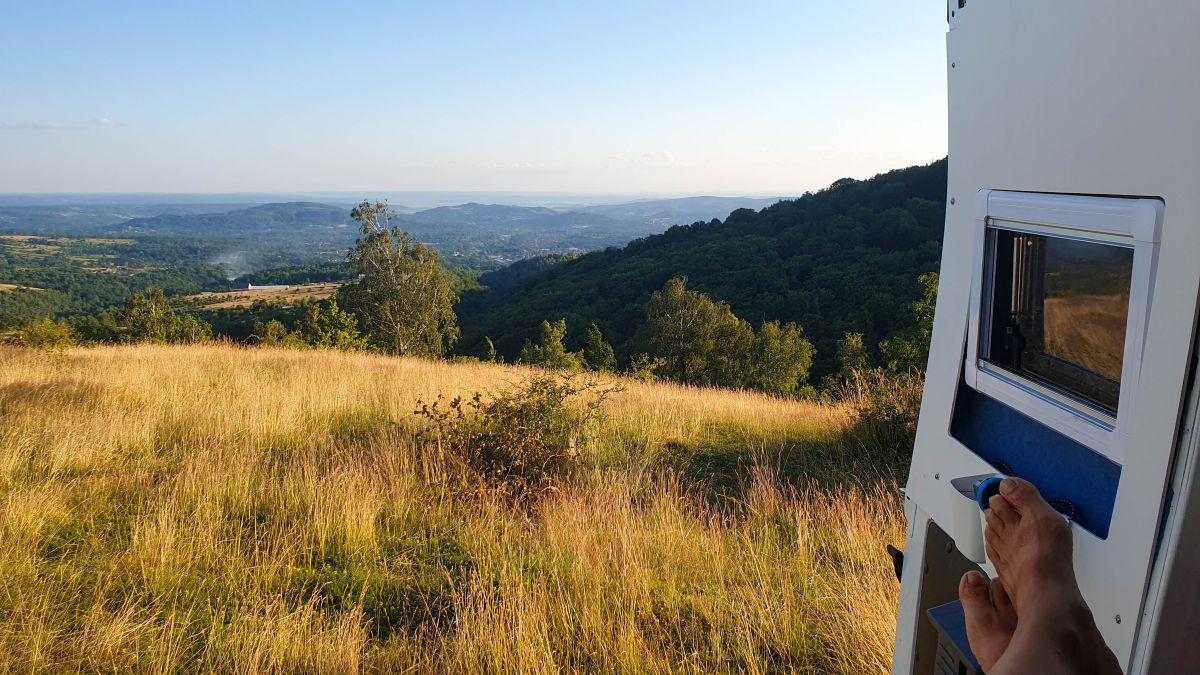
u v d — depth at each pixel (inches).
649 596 138.3
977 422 55.3
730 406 358.0
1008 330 50.5
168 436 250.2
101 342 834.2
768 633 123.3
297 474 202.5
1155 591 35.5
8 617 126.6
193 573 147.9
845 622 124.2
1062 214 43.4
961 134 57.1
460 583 148.2
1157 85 36.2
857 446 259.3
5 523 162.2
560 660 118.4
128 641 120.7
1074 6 42.9
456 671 114.7
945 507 57.4
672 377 1795.0
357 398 323.0
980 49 54.1
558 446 223.8
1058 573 41.8
